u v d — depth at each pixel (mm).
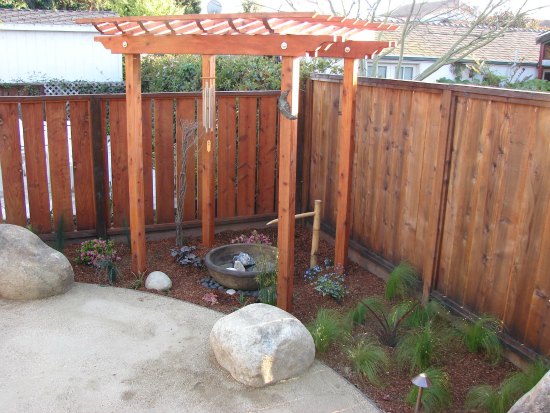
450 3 9484
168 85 10094
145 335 3641
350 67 4266
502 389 2842
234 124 5535
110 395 2979
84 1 22734
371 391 3082
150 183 5359
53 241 5016
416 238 4191
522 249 3170
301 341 3211
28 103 4727
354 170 5043
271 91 5574
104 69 15039
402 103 4270
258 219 5887
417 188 4148
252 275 4223
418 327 3664
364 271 4828
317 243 4746
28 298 4059
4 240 4109
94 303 4074
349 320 3736
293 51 3430
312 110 5699
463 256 3684
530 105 3035
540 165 3004
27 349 3402
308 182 5914
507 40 15891
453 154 3715
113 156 5125
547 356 3025
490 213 3410
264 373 3066
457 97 3641
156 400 2947
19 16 15727
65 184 5027
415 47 13828
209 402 2941
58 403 2893
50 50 14445
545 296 3021
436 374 3055
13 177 4832
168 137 5289
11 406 2850
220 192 5656
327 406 2936
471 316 3586
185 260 4766
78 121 4934
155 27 3873
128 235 5191
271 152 5770
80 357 3342
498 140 3307
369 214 4859
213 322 3850
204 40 3758
